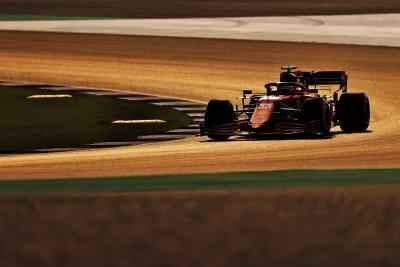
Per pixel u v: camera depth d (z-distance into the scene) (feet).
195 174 147.54
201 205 113.91
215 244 94.89
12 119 294.05
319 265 87.35
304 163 180.14
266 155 196.44
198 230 100.78
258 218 106.42
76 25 620.49
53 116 300.40
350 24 623.77
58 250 92.73
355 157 190.08
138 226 102.78
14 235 98.78
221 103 233.96
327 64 422.82
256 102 241.76
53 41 529.45
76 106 324.39
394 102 315.37
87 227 102.32
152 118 295.28
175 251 92.22
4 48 504.84
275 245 94.43
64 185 134.41
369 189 125.49
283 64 428.56
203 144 225.76
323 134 237.25
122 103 331.36
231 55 460.55
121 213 109.40
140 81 391.24
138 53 476.95
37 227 102.42
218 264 87.61
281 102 230.89
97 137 255.50
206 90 363.35
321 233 99.25
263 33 556.92
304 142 221.46
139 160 191.83
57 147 237.66
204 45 499.92
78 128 273.54
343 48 474.49
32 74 420.36
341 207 112.06
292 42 504.02
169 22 646.74
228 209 111.45
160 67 429.79
